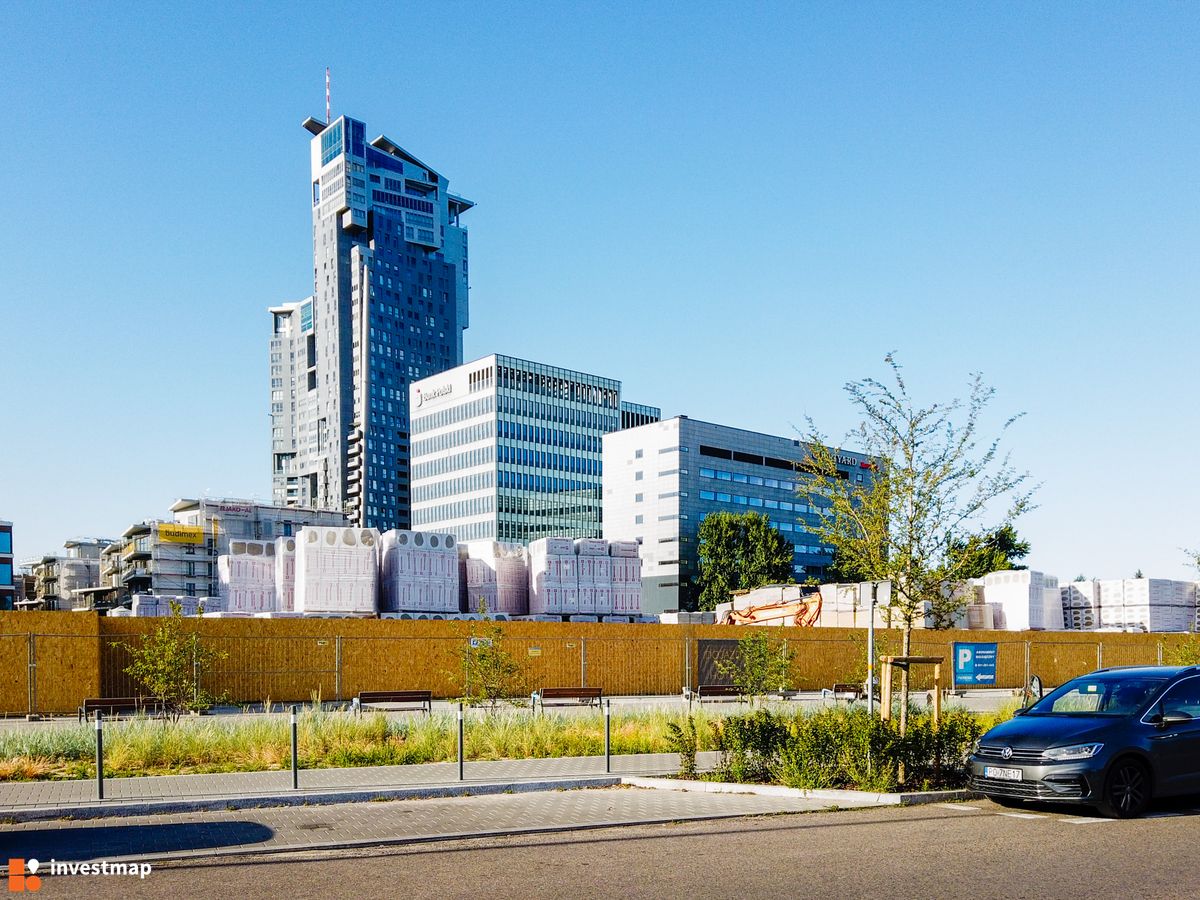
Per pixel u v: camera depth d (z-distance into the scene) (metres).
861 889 8.37
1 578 105.69
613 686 35.62
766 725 15.16
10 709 27.91
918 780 13.83
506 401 136.62
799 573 131.25
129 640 29.53
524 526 136.38
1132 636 44.31
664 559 121.88
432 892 8.37
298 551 40.34
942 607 16.64
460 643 33.81
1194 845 10.16
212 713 27.47
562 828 11.34
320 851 10.25
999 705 30.20
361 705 28.86
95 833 11.25
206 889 8.54
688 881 8.70
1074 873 8.93
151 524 106.25
